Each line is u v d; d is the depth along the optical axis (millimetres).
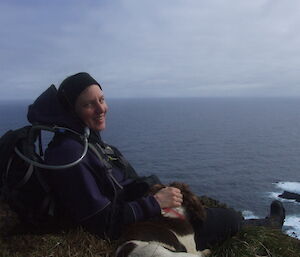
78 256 1338
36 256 1331
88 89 1418
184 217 1420
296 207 24094
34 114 1410
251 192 29250
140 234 1252
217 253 1563
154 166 38938
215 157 45750
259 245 1681
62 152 1318
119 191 1417
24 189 1339
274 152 51062
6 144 1320
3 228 1437
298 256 1727
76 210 1326
